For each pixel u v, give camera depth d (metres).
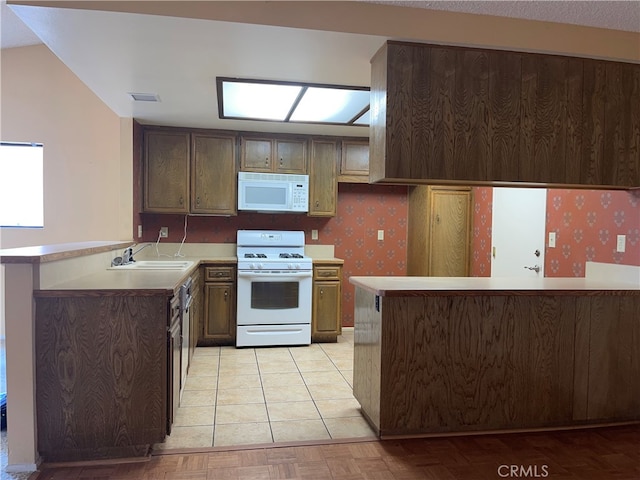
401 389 2.50
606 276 2.98
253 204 4.47
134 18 2.01
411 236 5.16
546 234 3.56
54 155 4.25
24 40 4.09
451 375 2.54
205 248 4.80
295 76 2.76
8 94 4.23
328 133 4.56
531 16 2.32
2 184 4.32
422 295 2.44
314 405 2.99
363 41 2.26
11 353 2.12
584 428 2.67
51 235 4.27
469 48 2.37
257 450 2.37
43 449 2.19
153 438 2.27
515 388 2.60
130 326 2.23
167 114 3.86
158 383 2.27
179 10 2.00
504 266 4.17
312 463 2.24
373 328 2.61
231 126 4.29
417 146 2.33
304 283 4.48
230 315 4.44
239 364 3.86
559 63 2.49
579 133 2.54
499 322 2.57
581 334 2.65
